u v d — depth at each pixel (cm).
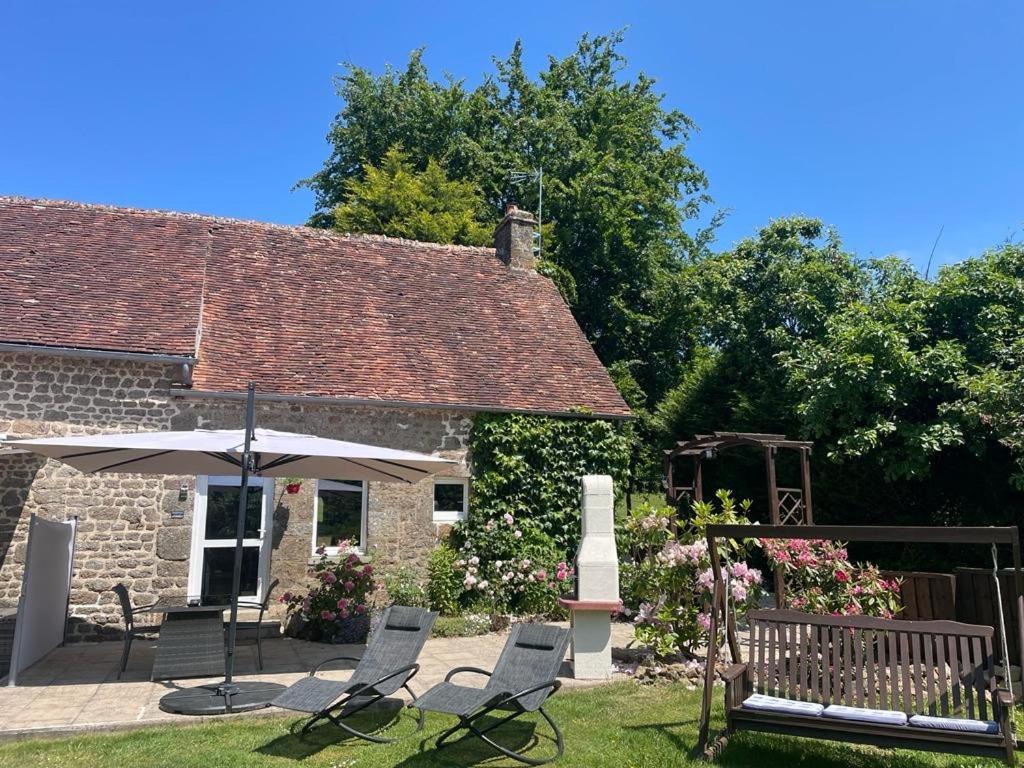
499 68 2780
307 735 580
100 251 1261
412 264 1571
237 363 1155
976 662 500
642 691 720
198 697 662
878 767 524
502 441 1259
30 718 606
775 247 1739
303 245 1508
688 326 2420
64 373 1045
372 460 782
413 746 559
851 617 553
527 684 568
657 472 2172
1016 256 1296
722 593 633
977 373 1219
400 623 674
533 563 1218
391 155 2436
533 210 2423
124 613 778
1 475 1019
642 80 2788
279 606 1107
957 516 1341
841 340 1304
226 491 1141
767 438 1200
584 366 1440
